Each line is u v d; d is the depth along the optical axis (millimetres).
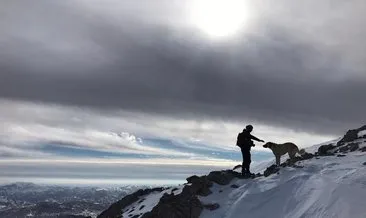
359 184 19797
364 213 17219
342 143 28969
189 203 22062
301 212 19031
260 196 21500
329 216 17906
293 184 21641
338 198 18875
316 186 20656
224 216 20922
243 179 24984
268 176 24156
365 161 22875
